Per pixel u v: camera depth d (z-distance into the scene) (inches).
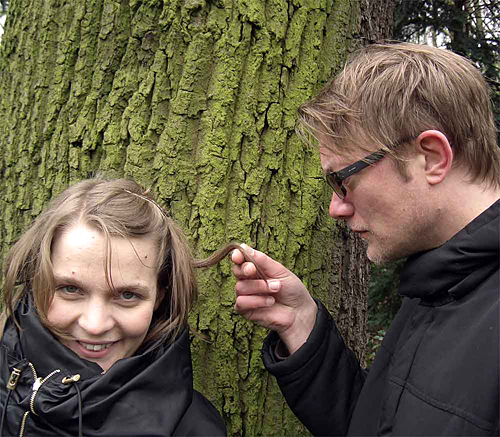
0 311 57.1
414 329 42.2
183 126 52.1
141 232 41.4
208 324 51.9
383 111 38.3
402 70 39.0
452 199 38.4
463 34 123.2
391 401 40.1
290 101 55.1
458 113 37.7
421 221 39.2
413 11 125.8
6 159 59.3
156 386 41.0
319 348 50.8
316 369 50.6
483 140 38.5
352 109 39.7
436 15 125.0
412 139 38.0
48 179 56.2
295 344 51.6
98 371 40.0
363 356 67.8
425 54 40.4
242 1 51.8
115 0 54.5
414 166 38.3
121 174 53.5
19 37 59.9
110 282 39.1
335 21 59.2
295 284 50.3
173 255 45.0
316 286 58.6
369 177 39.8
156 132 53.1
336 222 59.7
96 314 39.3
